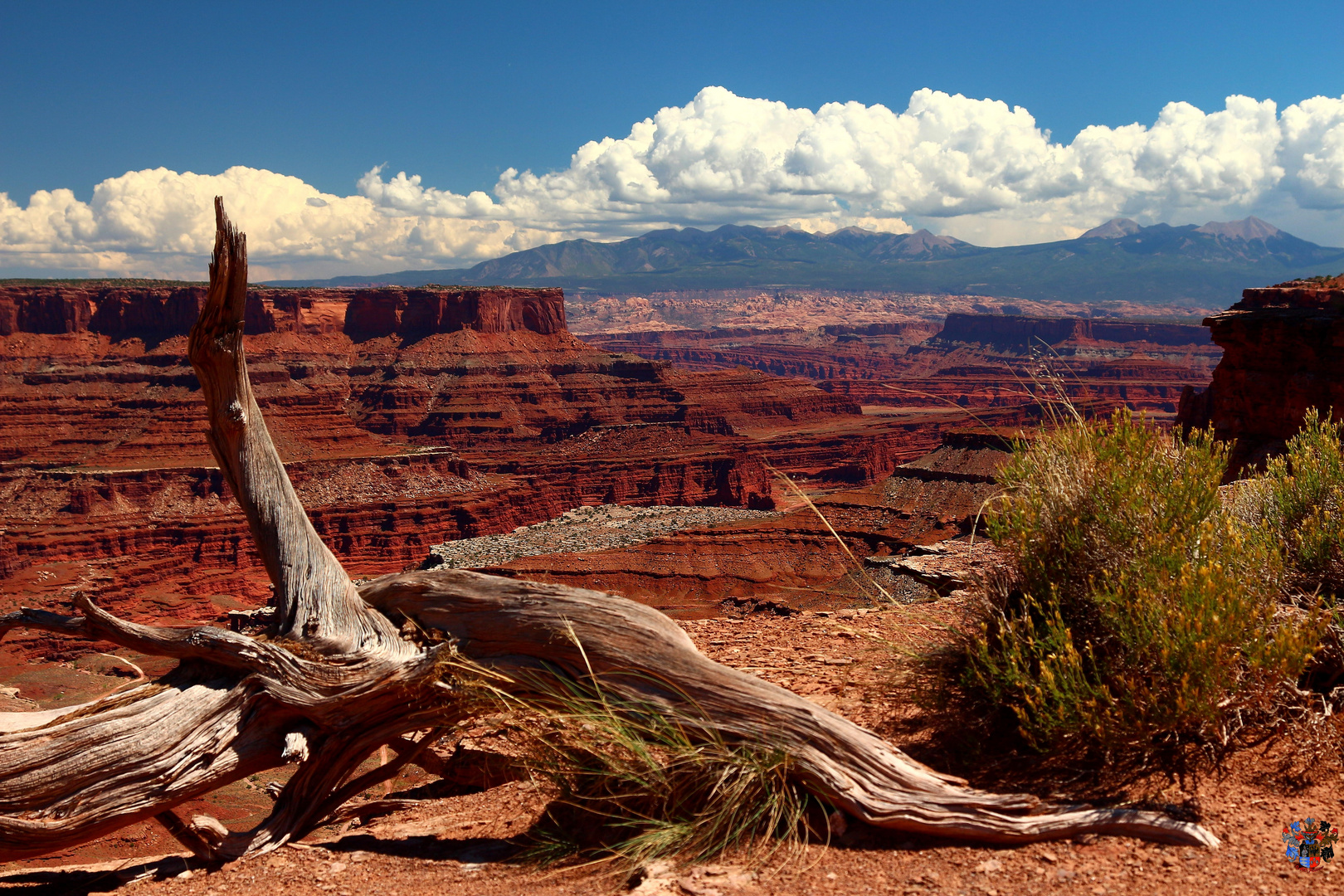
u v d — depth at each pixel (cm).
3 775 548
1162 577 527
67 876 643
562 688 603
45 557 10394
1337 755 504
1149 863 445
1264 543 612
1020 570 598
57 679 3969
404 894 521
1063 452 614
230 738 602
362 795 850
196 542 11175
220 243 634
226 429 675
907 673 641
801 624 947
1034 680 536
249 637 633
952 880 452
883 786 516
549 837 585
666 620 601
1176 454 617
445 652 613
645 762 548
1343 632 556
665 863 500
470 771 721
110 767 567
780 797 526
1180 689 493
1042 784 525
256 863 605
